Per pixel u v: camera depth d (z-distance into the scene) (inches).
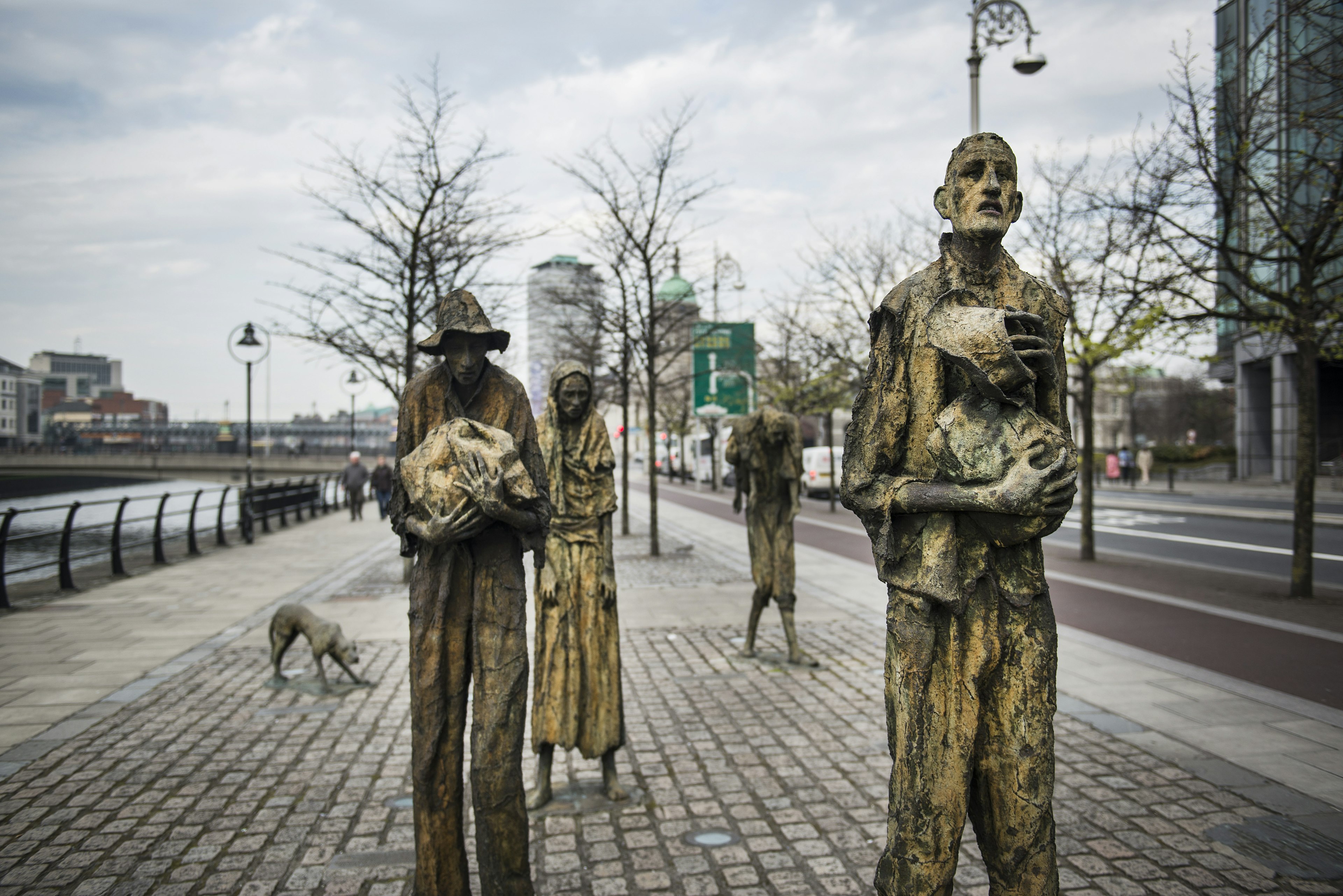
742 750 227.3
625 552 689.6
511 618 126.4
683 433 1785.2
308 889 156.7
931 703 96.8
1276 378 1454.2
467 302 128.2
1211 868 159.9
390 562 634.2
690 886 156.7
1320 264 386.9
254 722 253.8
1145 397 3019.2
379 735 241.9
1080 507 1083.3
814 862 165.0
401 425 131.6
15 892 155.9
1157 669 300.4
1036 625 96.7
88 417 4714.6
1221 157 418.0
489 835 123.8
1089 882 155.3
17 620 409.1
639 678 299.9
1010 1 595.8
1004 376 91.0
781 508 319.9
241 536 859.4
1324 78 333.1
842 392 944.9
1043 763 95.3
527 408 135.1
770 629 382.9
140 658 333.1
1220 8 442.0
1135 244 418.6
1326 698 264.5
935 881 95.7
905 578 99.0
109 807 193.6
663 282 863.7
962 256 102.7
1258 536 740.7
